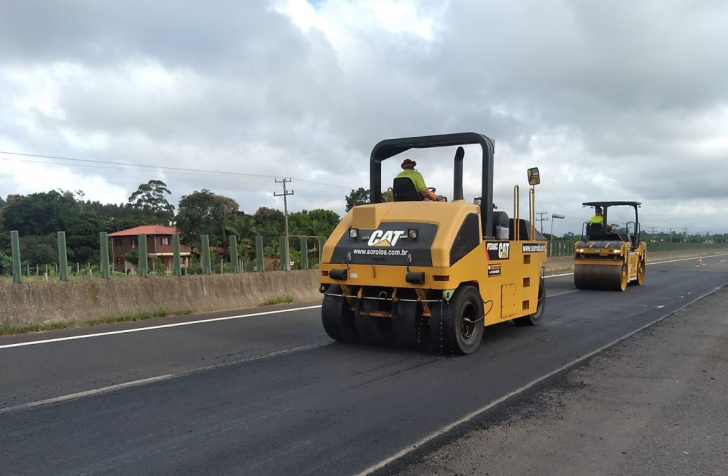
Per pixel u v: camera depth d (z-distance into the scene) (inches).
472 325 295.1
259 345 305.4
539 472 147.9
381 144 340.5
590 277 668.1
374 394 215.0
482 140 311.1
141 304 412.8
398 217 293.7
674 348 307.7
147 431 173.5
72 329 354.9
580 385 231.6
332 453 157.9
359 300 300.4
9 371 244.1
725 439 172.9
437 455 157.8
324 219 2389.3
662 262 1565.0
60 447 160.6
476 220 296.5
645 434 176.4
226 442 165.2
